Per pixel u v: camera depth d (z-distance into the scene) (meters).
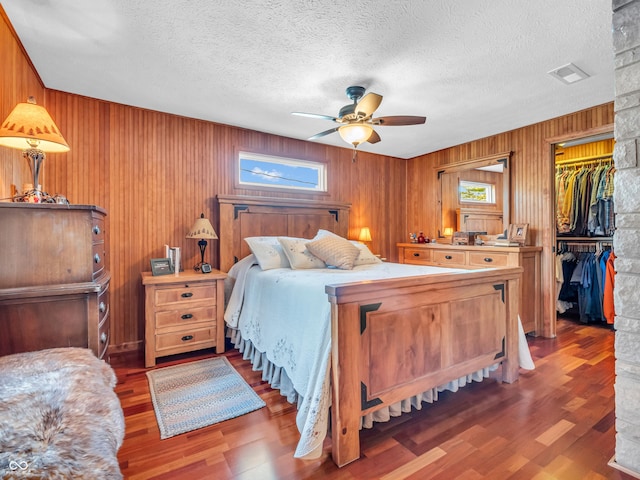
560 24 1.84
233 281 3.29
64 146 1.96
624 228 1.49
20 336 1.46
